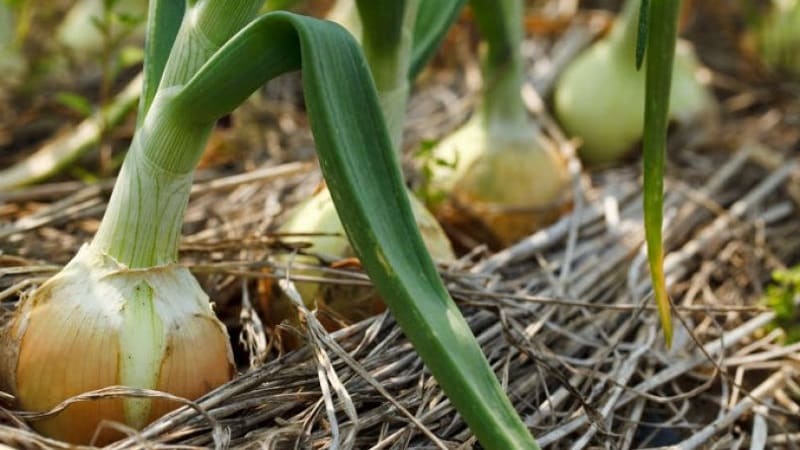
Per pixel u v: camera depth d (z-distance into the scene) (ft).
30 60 3.41
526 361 2.09
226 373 1.84
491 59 2.60
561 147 2.98
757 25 3.87
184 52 1.73
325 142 1.57
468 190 2.60
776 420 2.13
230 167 3.01
